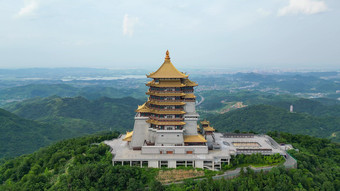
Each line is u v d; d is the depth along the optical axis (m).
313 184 70.19
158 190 62.53
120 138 100.00
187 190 64.06
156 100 80.50
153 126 82.62
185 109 84.19
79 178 65.81
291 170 73.44
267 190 62.41
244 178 66.81
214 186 63.09
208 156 75.88
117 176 65.75
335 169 85.25
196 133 82.56
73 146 95.31
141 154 77.56
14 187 69.25
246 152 80.69
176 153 77.75
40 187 68.19
